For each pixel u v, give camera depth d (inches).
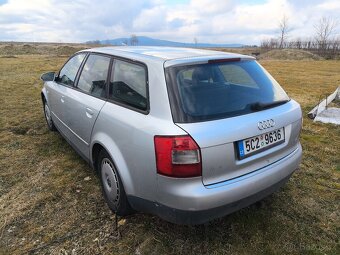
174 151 87.7
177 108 92.3
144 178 97.1
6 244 106.3
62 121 169.9
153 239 108.3
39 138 201.3
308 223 118.1
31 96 340.2
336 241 109.2
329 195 138.0
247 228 114.0
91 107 127.2
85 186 142.8
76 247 105.3
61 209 125.6
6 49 1578.5
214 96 99.7
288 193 138.1
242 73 115.1
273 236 110.4
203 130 89.4
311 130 226.5
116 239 108.7
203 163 88.4
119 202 113.8
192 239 108.2
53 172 155.9
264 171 102.0
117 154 107.8
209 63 107.7
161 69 100.0
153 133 92.1
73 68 163.3
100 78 131.0
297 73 643.5
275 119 105.6
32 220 118.6
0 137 202.8
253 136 98.2
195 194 87.9
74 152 179.0
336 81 515.5
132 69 112.5
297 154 117.9
